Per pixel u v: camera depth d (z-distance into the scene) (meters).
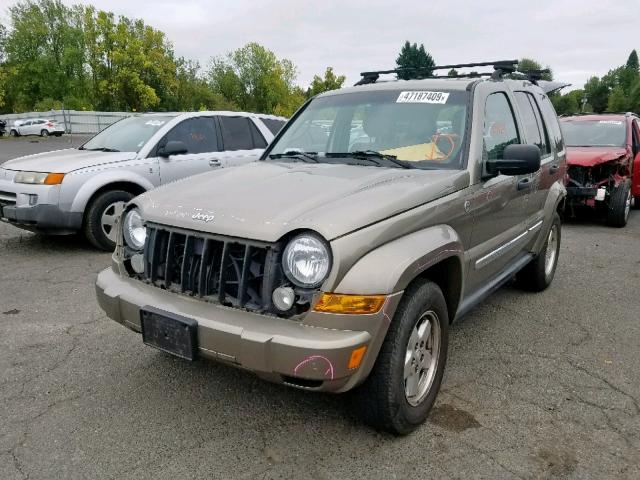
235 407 3.23
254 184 3.19
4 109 63.50
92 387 3.45
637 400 3.39
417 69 4.72
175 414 3.15
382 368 2.69
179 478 2.61
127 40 56.66
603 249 7.47
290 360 2.44
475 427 3.06
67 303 4.95
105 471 2.65
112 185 6.71
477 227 3.55
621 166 8.94
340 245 2.49
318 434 2.97
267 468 2.69
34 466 2.68
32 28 61.75
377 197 2.85
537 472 2.68
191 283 2.83
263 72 78.69
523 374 3.72
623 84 102.19
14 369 3.67
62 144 30.25
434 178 3.23
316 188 3.02
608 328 4.57
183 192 3.19
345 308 2.47
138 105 58.72
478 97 3.81
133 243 3.17
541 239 4.98
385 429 2.90
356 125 4.00
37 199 6.27
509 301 5.21
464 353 4.04
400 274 2.56
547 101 5.54
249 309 2.64
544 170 4.84
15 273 5.88
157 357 3.86
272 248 2.58
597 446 2.90
